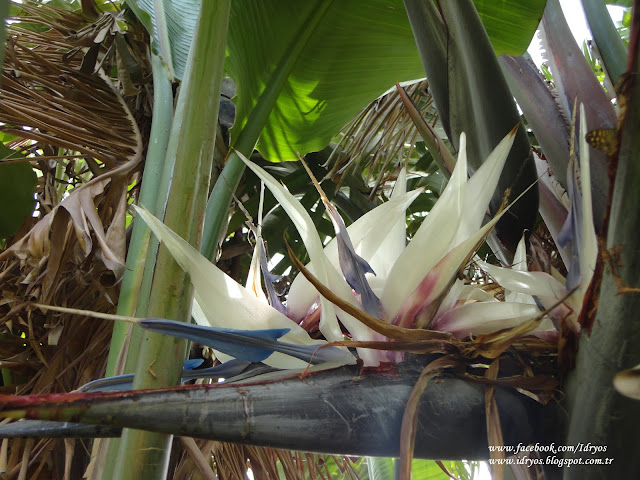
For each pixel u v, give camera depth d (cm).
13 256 70
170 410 30
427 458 35
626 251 30
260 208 48
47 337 77
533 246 49
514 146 48
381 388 35
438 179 113
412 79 87
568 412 35
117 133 83
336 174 101
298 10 76
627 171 29
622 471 32
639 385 29
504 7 74
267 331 37
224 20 49
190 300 42
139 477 37
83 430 37
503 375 38
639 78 27
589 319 33
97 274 67
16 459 73
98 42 90
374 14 78
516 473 45
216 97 48
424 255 39
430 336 36
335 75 84
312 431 33
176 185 45
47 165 87
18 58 90
